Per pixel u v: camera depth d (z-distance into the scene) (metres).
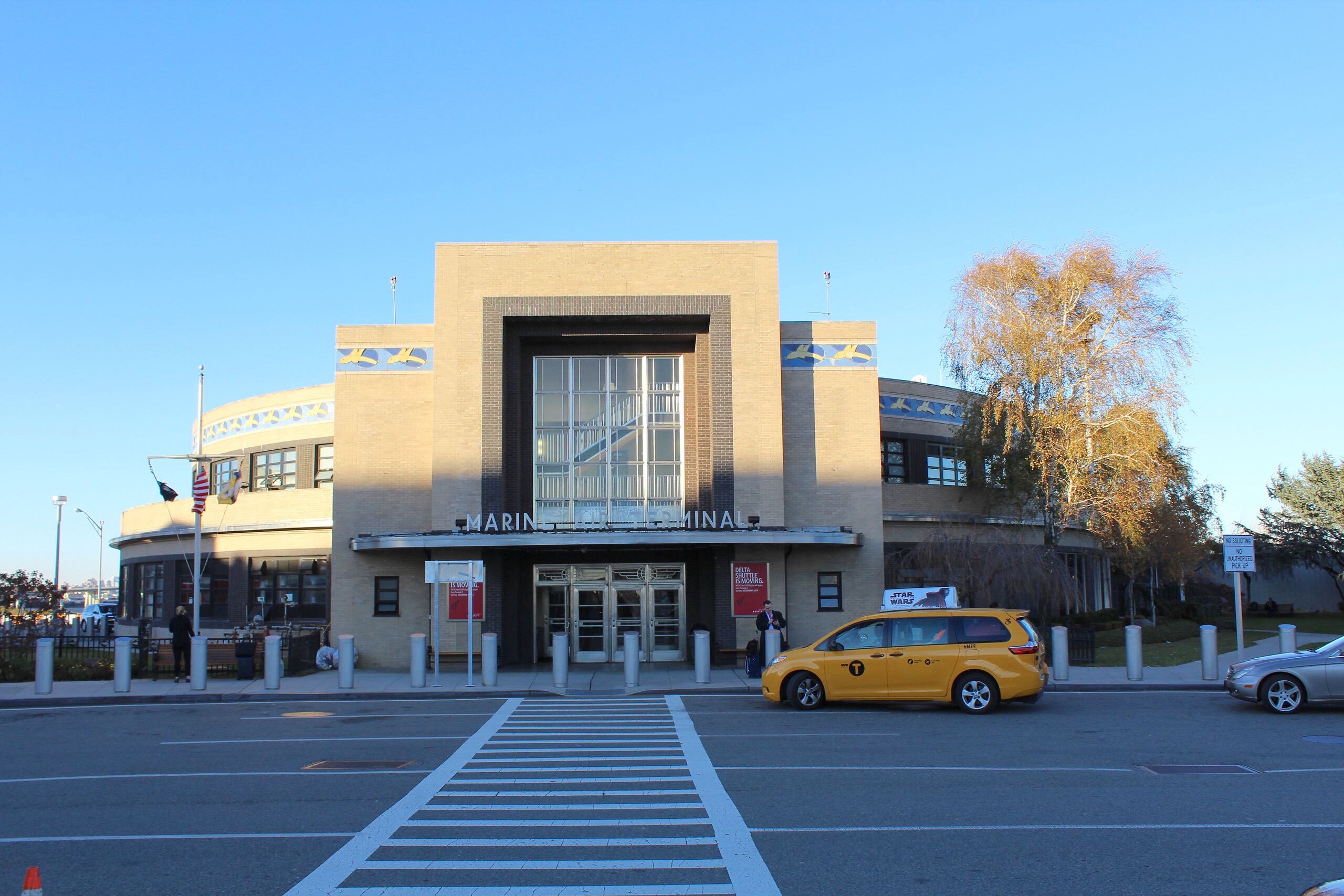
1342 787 10.48
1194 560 37.00
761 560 27.00
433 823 9.21
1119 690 20.48
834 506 28.30
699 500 28.16
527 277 27.69
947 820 9.08
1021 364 30.25
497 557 27.03
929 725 15.56
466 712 18.14
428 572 22.36
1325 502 53.56
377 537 26.02
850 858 7.89
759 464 27.30
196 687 21.39
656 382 28.97
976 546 27.77
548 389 28.80
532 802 10.07
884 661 17.42
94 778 11.62
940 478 35.00
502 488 27.00
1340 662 16.41
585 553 28.42
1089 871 7.49
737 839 8.50
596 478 28.45
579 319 27.83
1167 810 9.44
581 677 24.08
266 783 11.22
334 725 16.30
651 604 28.47
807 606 27.94
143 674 24.16
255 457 38.69
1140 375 29.16
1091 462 29.34
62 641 26.52
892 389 34.28
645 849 8.20
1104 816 9.21
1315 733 14.25
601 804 9.95
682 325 28.44
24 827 9.23
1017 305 30.72
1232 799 9.89
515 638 27.69
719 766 11.97
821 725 15.61
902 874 7.46
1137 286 29.58
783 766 11.95
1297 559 55.81
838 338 29.02
